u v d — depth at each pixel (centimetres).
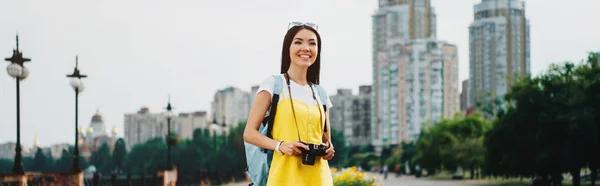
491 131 3491
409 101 18412
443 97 18738
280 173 418
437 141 7206
